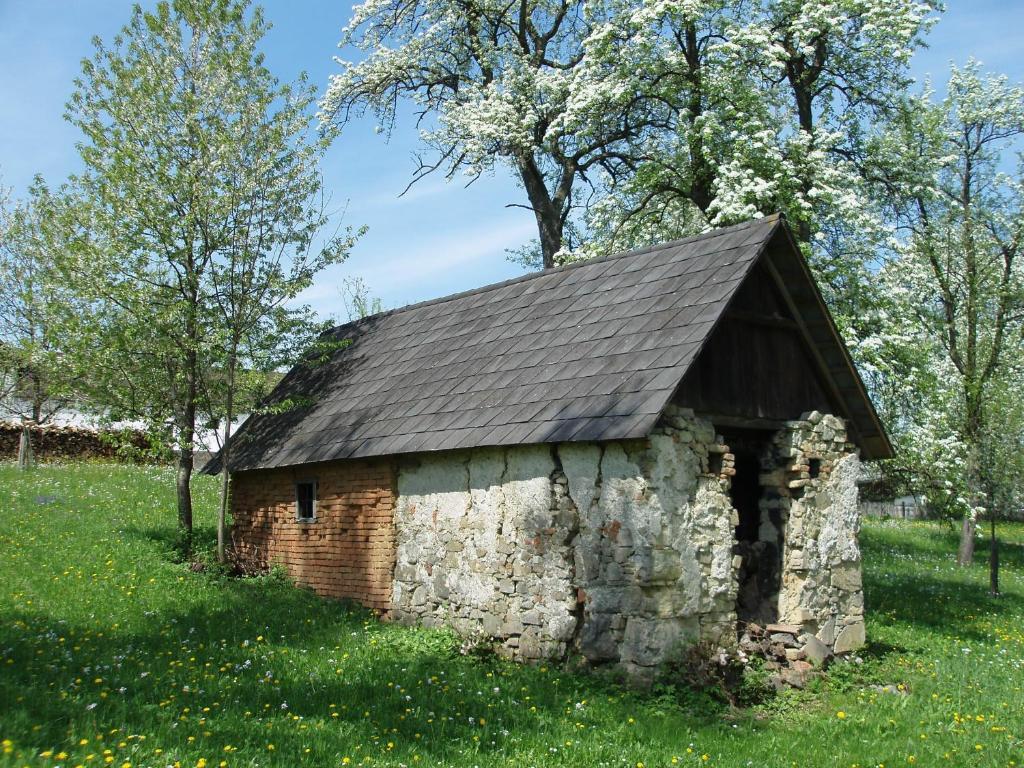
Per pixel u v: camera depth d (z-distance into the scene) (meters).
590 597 10.06
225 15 16.41
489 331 13.62
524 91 22.84
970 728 8.42
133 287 15.55
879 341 16.36
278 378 19.03
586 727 8.03
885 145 19.06
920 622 15.19
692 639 9.82
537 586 10.62
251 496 16.12
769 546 11.70
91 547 15.11
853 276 17.00
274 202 16.19
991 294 22.42
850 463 12.34
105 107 16.02
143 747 6.54
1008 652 12.74
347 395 15.27
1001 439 20.56
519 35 24.34
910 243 21.11
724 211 16.58
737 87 18.58
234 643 10.42
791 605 11.40
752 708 9.27
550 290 13.52
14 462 25.05
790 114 19.31
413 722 7.74
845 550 12.09
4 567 13.30
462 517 11.71
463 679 9.37
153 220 15.59
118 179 15.53
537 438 10.09
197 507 19.92
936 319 22.48
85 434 27.47
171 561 15.28
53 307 15.88
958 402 20.58
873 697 9.69
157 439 15.95
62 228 15.98
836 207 16.94
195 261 16.16
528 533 10.77
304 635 11.19
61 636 10.17
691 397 10.38
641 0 20.16
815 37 18.66
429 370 13.85
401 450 12.05
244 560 15.99
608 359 10.65
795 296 11.62
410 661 9.98
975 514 19.30
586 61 19.73
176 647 10.00
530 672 9.93
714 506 10.32
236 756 6.48
